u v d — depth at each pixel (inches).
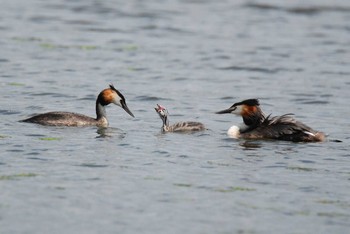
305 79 1064.8
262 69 1119.6
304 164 669.9
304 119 853.2
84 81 1013.2
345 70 1120.8
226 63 1152.2
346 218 549.3
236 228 526.9
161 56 1183.6
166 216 543.8
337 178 634.2
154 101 925.8
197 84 1023.6
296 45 1283.2
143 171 639.1
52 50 1187.9
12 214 539.2
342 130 801.6
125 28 1371.8
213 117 851.4
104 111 799.7
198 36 1332.4
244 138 751.1
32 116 809.5
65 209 550.6
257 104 768.3
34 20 1400.1
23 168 636.7
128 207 557.6
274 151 707.4
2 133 740.7
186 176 629.6
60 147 700.7
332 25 1446.9
